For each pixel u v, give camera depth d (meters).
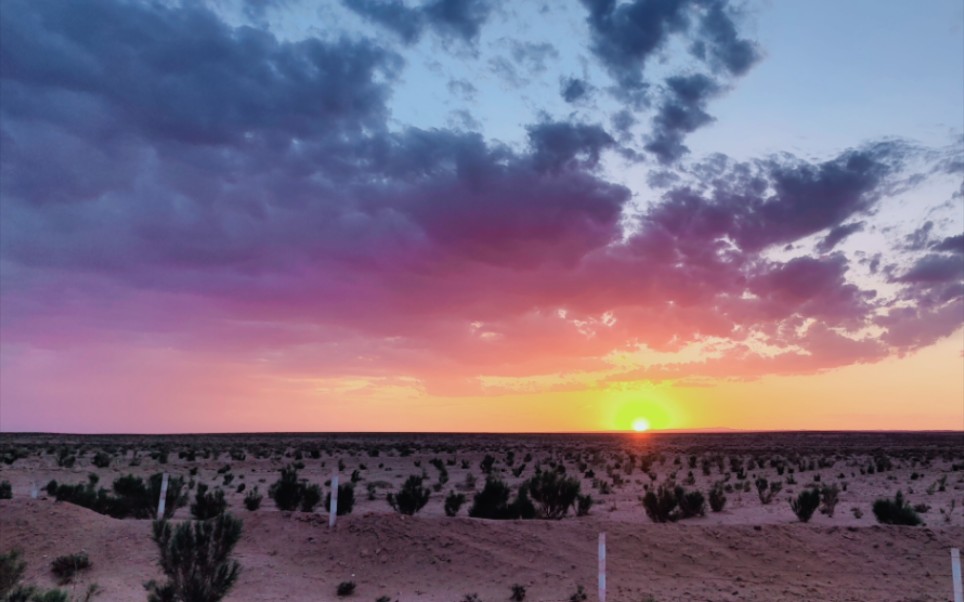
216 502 23.94
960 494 42.94
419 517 21.83
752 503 37.62
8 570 15.21
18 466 53.12
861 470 59.38
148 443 105.69
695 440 155.62
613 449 98.94
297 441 127.00
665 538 21.12
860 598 18.06
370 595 17.66
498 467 62.78
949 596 18.38
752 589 18.36
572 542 20.53
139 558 19.31
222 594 15.45
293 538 20.72
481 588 18.00
